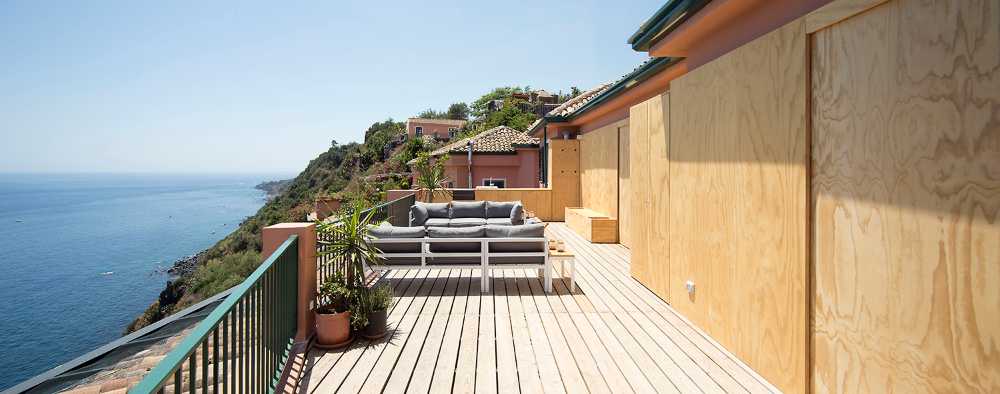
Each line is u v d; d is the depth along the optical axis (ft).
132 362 9.83
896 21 7.18
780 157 9.96
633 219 20.20
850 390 8.18
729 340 12.09
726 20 12.71
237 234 111.96
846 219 8.25
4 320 73.15
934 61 6.56
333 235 14.53
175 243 150.51
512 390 10.04
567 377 10.66
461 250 18.19
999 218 5.76
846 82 8.21
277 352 10.01
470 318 14.89
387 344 12.71
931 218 6.64
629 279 20.20
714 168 12.82
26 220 233.96
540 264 18.21
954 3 6.28
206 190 634.43
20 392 8.77
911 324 6.96
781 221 9.94
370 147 171.01
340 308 12.92
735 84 11.73
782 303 9.91
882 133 7.46
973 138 6.05
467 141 66.95
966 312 6.17
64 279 101.76
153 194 522.47
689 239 14.44
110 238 164.96
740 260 11.53
